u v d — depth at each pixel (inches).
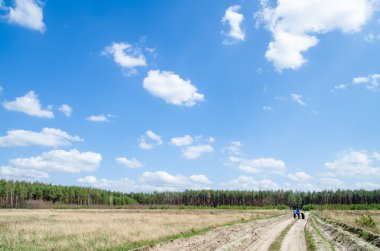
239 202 7726.4
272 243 1017.5
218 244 955.3
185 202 7770.7
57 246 775.7
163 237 979.3
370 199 7401.6
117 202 7042.3
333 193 7854.3
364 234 984.9
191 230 1195.9
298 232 1390.3
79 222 1487.5
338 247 917.2
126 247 789.2
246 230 1437.0
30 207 4736.7
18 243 813.9
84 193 6525.6
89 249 748.0
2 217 1843.0
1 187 5172.2
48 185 6343.5
